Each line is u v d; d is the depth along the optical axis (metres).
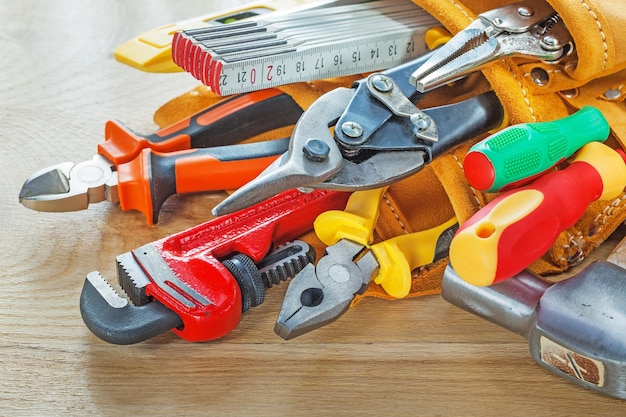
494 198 1.02
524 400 0.95
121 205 1.14
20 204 1.18
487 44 1.03
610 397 0.95
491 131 1.10
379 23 1.21
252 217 1.07
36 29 1.56
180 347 0.99
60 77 1.43
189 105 1.30
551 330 0.90
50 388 0.94
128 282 0.99
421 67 1.02
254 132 1.23
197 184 1.15
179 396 0.94
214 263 0.99
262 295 1.00
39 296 1.05
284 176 0.89
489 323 1.04
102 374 0.96
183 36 1.16
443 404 0.94
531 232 0.91
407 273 1.00
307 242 1.10
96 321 0.94
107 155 1.17
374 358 0.99
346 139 0.96
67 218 1.17
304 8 1.25
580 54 1.01
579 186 0.96
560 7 1.01
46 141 1.30
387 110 1.00
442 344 1.01
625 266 1.04
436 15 1.11
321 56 1.15
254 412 0.93
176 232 1.15
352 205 1.06
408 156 0.98
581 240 1.07
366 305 1.06
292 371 0.97
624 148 1.06
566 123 1.00
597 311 0.90
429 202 1.12
